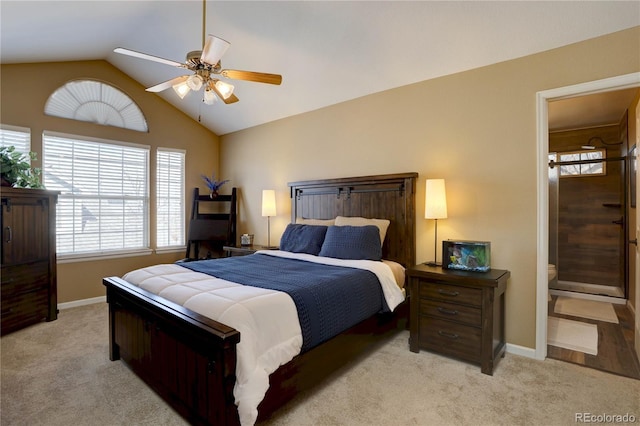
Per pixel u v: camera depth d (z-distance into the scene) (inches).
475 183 114.7
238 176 206.1
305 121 168.9
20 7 97.6
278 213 182.4
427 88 126.0
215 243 210.2
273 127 184.5
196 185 206.7
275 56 135.7
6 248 118.7
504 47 104.3
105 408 76.2
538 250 102.7
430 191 114.0
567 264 193.0
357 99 147.3
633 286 141.5
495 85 110.3
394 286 109.7
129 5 117.9
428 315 104.6
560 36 96.0
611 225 180.5
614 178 179.9
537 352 102.3
